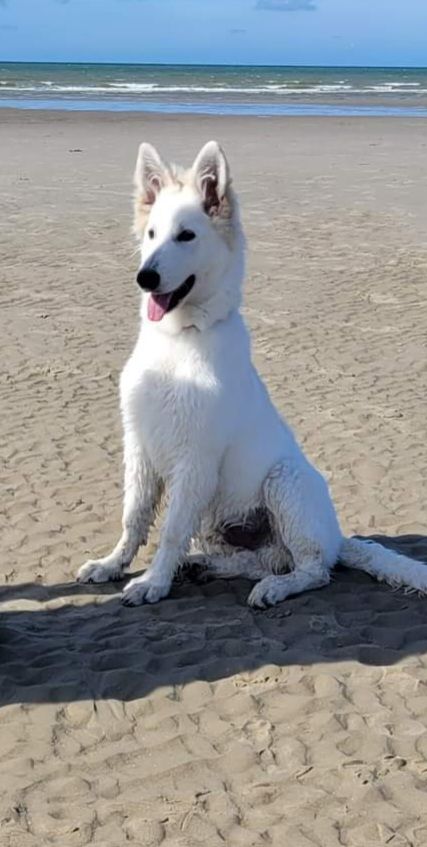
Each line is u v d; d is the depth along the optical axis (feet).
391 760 6.18
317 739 6.37
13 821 5.74
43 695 6.75
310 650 7.21
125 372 7.93
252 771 6.11
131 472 8.07
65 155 36.17
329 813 5.81
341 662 7.08
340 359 13.48
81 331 14.49
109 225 22.52
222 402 7.66
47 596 7.99
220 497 8.06
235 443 7.86
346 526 9.15
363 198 26.99
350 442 10.85
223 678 6.91
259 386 8.08
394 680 6.91
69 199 26.03
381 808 5.84
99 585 8.17
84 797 5.92
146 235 7.86
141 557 8.65
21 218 23.22
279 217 23.79
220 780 6.05
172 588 8.12
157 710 6.63
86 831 5.68
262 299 16.43
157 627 7.51
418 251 20.18
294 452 8.16
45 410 11.59
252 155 37.24
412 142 44.57
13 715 6.57
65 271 18.21
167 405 7.68
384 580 8.10
